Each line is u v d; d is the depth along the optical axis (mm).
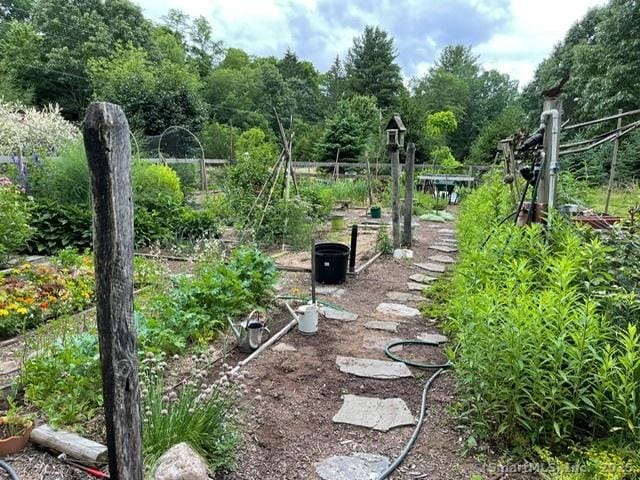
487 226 4711
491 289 2572
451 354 2629
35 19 24047
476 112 34750
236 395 2416
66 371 2535
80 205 7039
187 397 2215
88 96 23328
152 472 1822
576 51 20828
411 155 7387
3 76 19031
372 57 33031
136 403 1537
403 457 2162
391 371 3105
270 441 2283
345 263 5363
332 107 36031
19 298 3623
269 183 7945
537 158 4031
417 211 12039
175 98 16594
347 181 14938
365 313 4371
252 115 30844
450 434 2359
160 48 29922
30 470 1985
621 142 11328
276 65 40375
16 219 5602
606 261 2703
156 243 6746
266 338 3643
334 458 2160
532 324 2119
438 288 5070
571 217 3973
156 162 10570
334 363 3229
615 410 1954
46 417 2311
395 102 30984
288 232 7504
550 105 3850
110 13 25328
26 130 9891
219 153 18266
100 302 1431
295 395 2762
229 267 4480
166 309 3475
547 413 2115
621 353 2172
